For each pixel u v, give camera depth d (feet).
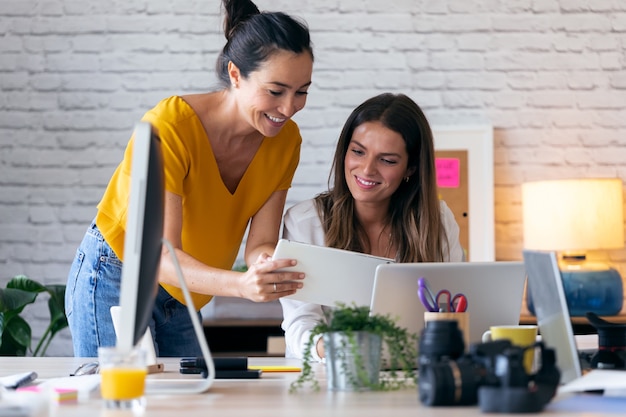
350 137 8.34
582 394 4.67
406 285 6.34
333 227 8.36
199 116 7.95
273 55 7.36
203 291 7.09
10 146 14.87
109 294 8.39
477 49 14.87
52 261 14.79
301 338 7.52
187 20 14.90
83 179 14.85
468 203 14.43
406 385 5.31
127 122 14.87
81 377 5.37
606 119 14.85
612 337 5.71
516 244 14.64
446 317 6.02
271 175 8.48
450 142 14.58
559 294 4.88
